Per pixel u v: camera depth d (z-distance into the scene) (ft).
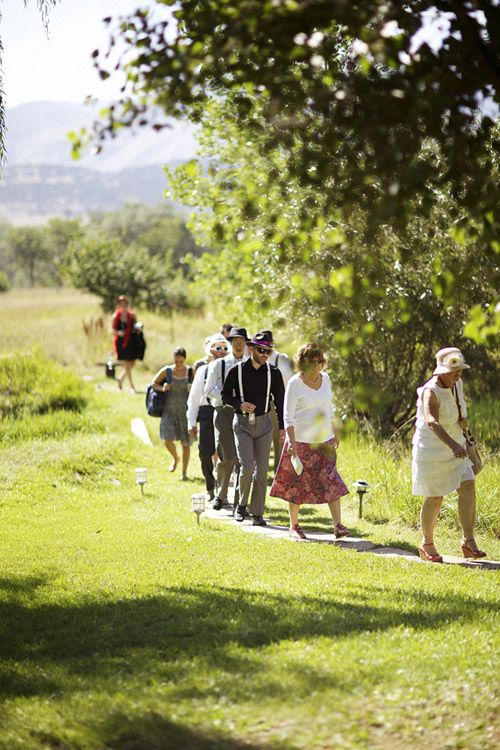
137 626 29.81
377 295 22.18
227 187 23.20
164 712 21.70
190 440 68.03
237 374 49.06
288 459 45.03
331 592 33.17
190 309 208.54
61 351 136.36
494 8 18.71
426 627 28.45
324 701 22.02
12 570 39.09
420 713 21.30
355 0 18.03
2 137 43.57
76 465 68.03
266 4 17.90
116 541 45.27
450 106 18.78
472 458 40.52
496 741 19.77
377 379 69.05
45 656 27.45
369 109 18.44
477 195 20.76
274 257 56.80
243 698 22.45
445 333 68.03
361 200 20.39
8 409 85.87
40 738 20.70
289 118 20.01
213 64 19.39
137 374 129.29
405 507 50.31
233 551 41.78
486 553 41.24
